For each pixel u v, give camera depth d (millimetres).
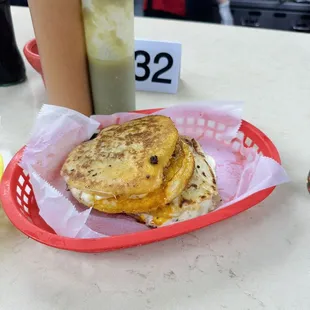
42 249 255
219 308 217
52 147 293
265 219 271
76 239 231
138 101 420
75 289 230
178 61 416
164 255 249
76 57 318
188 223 236
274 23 917
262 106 406
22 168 288
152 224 259
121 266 243
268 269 237
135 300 223
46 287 232
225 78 463
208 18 917
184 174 263
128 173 250
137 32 577
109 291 229
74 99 340
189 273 237
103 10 292
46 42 309
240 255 247
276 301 219
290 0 900
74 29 305
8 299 225
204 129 344
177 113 337
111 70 323
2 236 264
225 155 327
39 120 290
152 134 276
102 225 263
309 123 377
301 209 278
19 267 244
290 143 348
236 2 909
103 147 281
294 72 474
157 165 254
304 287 226
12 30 428
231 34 574
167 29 587
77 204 276
